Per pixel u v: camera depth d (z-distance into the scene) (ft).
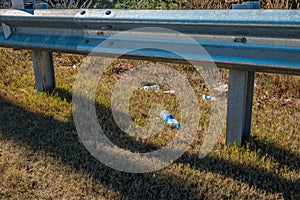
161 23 7.29
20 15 9.62
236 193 6.49
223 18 6.56
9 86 11.43
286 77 11.44
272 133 8.53
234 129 7.90
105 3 22.49
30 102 10.25
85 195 6.56
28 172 7.24
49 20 9.05
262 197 6.38
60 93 10.91
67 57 14.42
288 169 7.15
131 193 6.56
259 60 6.62
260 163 7.25
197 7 14.94
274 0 13.05
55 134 8.58
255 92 11.43
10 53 14.37
